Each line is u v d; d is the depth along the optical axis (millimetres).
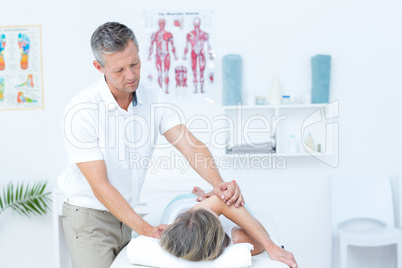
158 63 3023
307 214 3107
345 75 3051
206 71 3029
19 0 2988
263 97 2980
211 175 1778
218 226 1351
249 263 1344
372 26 3033
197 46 3018
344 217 2980
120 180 1751
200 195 1930
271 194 3094
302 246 3127
